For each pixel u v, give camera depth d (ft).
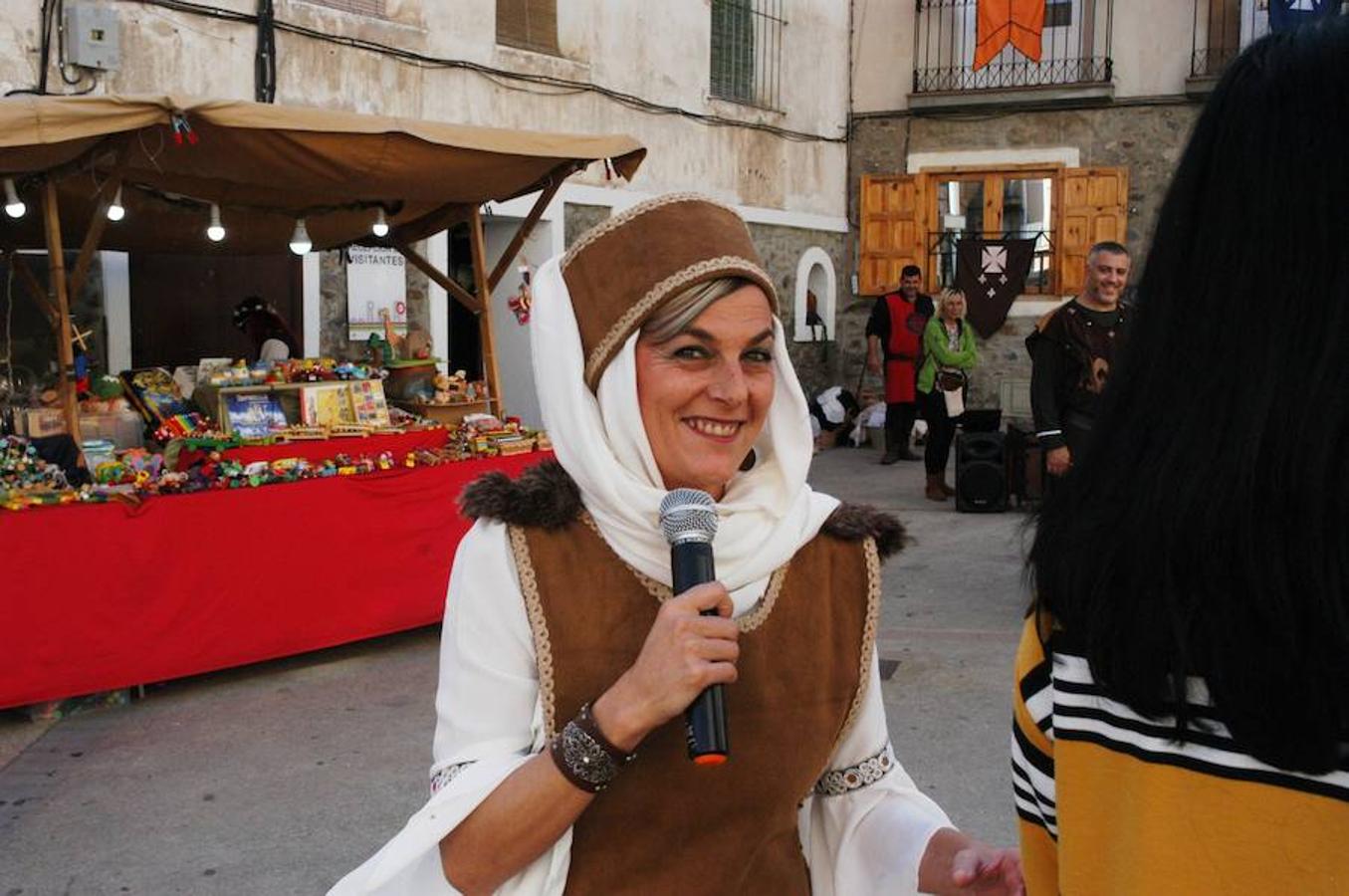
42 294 24.25
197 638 17.89
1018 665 4.05
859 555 5.48
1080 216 51.24
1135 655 3.47
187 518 17.65
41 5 26.68
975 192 53.21
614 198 41.19
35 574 16.39
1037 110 51.55
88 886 12.25
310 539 18.93
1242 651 3.30
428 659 19.86
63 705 17.19
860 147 54.19
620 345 4.98
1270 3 21.06
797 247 51.49
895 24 53.21
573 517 5.11
